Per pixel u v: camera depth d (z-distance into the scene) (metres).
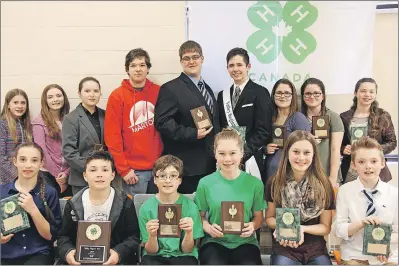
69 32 3.20
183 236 2.34
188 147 2.78
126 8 3.17
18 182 2.43
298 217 2.25
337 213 2.39
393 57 3.19
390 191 2.37
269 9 3.12
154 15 3.17
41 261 2.31
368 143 2.36
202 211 2.46
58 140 3.07
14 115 3.05
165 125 2.69
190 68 2.77
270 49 3.15
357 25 3.10
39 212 2.33
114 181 3.08
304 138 2.36
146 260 2.28
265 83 3.18
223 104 2.91
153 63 3.21
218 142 2.43
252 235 2.48
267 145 2.89
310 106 2.96
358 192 2.38
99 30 3.20
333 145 2.90
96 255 2.22
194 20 3.14
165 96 2.74
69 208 2.36
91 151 2.94
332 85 3.16
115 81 3.23
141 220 2.37
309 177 2.39
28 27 3.19
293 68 3.16
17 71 3.22
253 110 2.84
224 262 2.28
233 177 2.46
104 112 3.08
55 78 3.22
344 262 2.37
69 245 2.29
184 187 2.81
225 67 3.15
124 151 2.94
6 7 3.17
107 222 2.27
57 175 3.05
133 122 2.90
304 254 2.29
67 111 3.14
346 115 3.05
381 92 3.23
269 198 2.46
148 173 2.93
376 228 2.21
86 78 2.97
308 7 3.11
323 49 3.14
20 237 2.36
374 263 2.31
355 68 3.13
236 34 3.14
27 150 2.36
